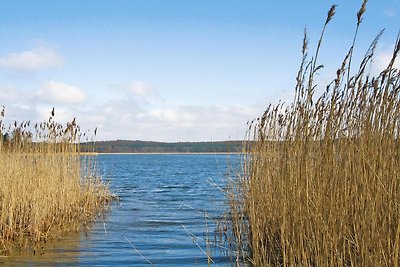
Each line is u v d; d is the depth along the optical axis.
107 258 9.89
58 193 14.34
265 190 9.08
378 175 5.38
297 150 6.69
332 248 5.61
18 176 12.52
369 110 5.71
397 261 4.91
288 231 6.54
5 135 13.66
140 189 29.31
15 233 11.20
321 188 6.06
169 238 12.10
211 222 14.67
